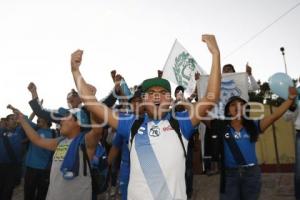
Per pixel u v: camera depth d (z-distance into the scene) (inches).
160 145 101.5
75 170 136.5
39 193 279.7
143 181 99.4
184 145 104.0
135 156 102.1
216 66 106.3
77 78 110.3
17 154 309.0
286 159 440.1
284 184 326.0
